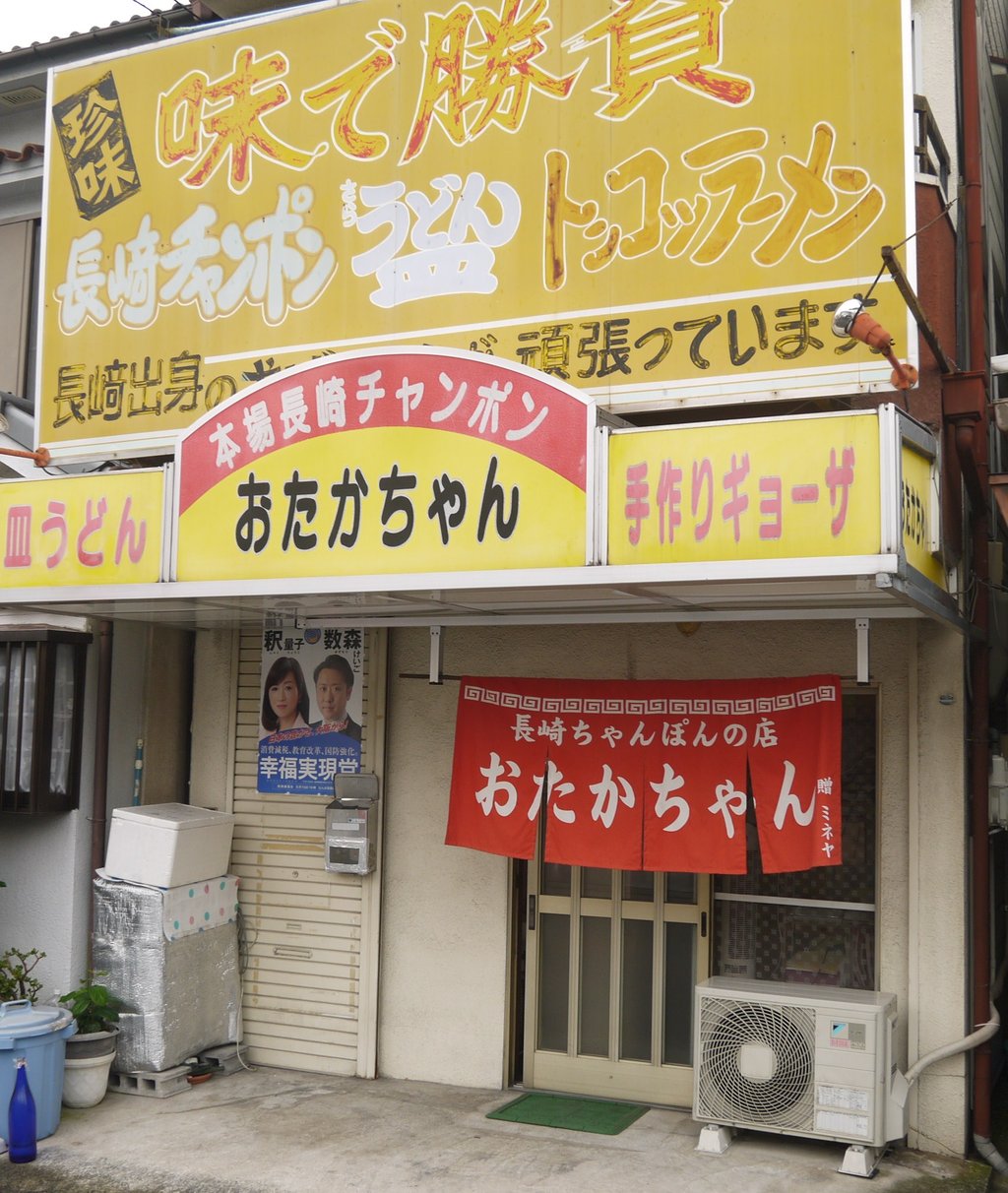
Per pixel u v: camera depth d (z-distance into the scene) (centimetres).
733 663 764
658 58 693
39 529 723
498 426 602
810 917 749
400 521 620
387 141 758
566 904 802
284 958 869
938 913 698
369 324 755
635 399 682
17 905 877
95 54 1036
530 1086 805
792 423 542
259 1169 678
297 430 650
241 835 891
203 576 669
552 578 578
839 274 643
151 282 823
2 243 1035
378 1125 741
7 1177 673
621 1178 655
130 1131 739
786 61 662
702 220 676
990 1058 704
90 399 837
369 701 859
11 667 875
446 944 827
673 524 560
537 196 716
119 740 895
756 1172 661
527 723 757
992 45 938
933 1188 640
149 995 804
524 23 727
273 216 788
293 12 790
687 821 712
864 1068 659
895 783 722
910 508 564
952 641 707
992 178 933
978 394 668
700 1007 701
